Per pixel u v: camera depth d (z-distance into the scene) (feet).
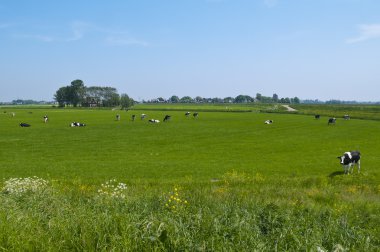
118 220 27.37
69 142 150.61
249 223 29.76
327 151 129.49
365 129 216.33
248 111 458.91
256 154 122.01
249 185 68.74
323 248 25.16
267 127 229.04
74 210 32.07
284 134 187.32
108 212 31.32
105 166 97.09
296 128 222.48
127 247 23.12
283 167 97.60
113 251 22.72
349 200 52.70
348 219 35.19
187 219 29.48
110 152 124.98
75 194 47.96
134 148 134.72
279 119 309.83
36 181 47.42
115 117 335.88
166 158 112.88
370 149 134.41
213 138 167.63
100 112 455.63
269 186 67.21
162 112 448.24
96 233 25.03
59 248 23.44
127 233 24.95
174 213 32.19
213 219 29.45
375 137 174.50
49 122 266.77
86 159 110.01
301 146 142.41
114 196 40.98
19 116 350.84
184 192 55.52
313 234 27.68
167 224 27.04
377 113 385.70
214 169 93.45
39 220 27.76
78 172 88.07
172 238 24.49
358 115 351.67
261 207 37.73
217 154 121.70
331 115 353.51
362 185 69.36
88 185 67.92
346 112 426.10
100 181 74.18
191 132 194.90
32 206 32.89
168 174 86.43
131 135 178.29
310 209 39.17
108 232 25.00
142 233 25.31
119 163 102.32
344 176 83.61
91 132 192.34
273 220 31.12
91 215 29.22
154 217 28.78
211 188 63.98
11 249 22.74
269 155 119.96
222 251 23.82
